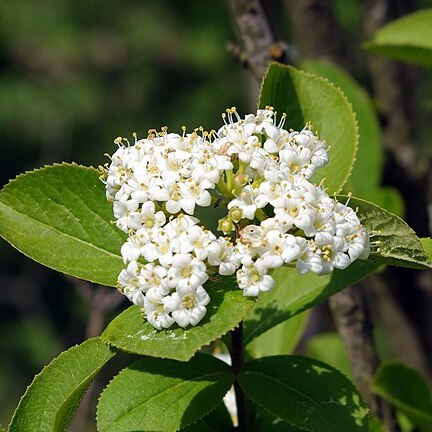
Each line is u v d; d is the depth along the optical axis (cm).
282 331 64
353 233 52
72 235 57
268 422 58
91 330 72
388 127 76
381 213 53
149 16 253
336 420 54
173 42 249
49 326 215
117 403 54
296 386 55
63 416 53
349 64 76
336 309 66
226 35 248
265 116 55
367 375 66
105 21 254
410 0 81
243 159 53
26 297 199
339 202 54
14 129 243
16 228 57
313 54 75
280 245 51
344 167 58
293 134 54
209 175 52
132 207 53
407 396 66
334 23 75
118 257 57
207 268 52
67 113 244
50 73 249
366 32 78
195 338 51
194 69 249
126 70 251
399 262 54
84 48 250
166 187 52
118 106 249
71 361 54
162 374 54
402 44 70
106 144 246
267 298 58
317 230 52
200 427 57
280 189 52
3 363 213
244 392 55
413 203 75
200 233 51
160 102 250
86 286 73
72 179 57
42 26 251
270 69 59
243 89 243
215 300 52
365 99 72
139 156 54
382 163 73
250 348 63
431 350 74
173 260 51
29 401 54
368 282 75
